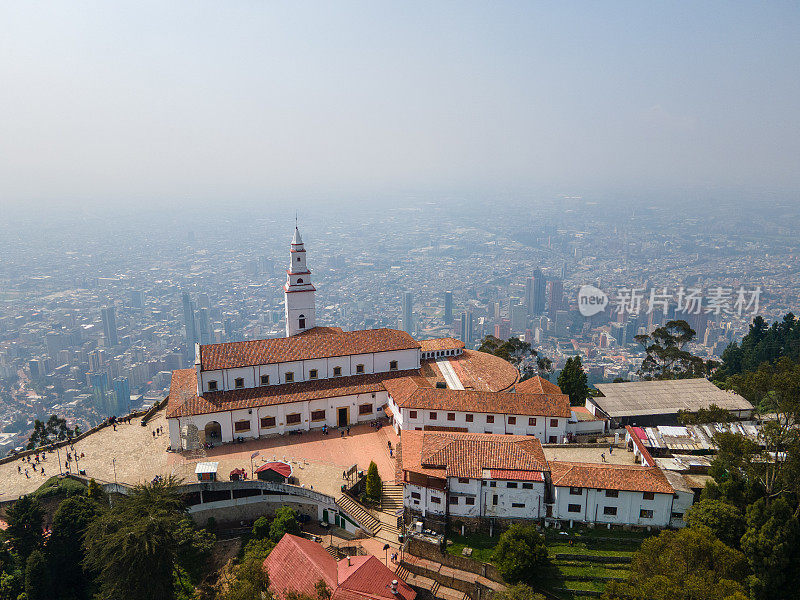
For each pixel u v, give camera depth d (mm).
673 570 48031
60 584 61469
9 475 75125
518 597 50031
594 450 71875
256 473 70062
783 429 56969
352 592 51781
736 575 50031
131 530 52188
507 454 63531
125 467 75062
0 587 59906
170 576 54938
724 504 55688
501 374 92500
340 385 87875
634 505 60469
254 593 51281
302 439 83062
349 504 66312
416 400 80188
